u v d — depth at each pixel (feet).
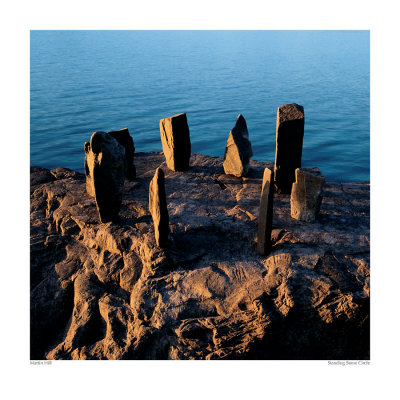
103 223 23.43
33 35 184.75
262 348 18.35
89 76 91.97
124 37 184.55
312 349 18.83
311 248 20.34
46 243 23.38
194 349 18.29
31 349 20.47
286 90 78.38
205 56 125.08
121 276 21.21
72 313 21.11
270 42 165.78
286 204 24.12
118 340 19.15
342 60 115.55
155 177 19.58
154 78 90.12
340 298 18.20
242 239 21.58
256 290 18.88
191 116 61.98
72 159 46.78
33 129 56.13
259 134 53.83
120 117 61.57
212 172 29.12
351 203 24.30
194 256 20.76
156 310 19.31
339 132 53.26
